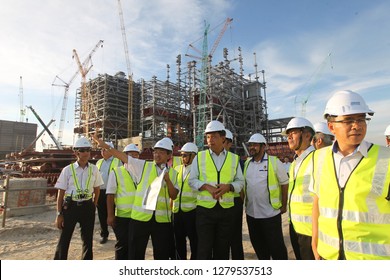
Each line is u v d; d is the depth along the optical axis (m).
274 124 66.56
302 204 3.52
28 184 10.75
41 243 6.80
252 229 4.65
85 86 67.81
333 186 2.29
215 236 4.04
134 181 4.82
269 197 4.40
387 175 2.02
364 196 2.07
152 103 56.91
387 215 2.01
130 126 64.19
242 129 59.66
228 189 3.86
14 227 7.77
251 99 62.16
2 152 77.25
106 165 7.35
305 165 3.57
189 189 5.21
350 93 2.28
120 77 66.62
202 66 60.09
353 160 2.23
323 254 2.34
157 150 4.43
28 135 88.00
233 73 58.50
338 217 2.20
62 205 4.67
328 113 2.32
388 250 1.97
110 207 4.83
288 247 6.64
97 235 7.55
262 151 4.66
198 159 4.28
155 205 3.87
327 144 4.12
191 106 62.84
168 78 61.12
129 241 4.12
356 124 2.16
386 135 7.16
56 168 17.75
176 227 5.24
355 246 2.08
